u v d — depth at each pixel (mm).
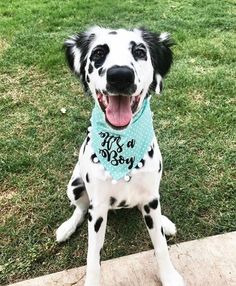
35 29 1167
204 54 983
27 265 523
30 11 1317
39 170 665
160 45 463
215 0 1374
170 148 695
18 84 896
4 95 859
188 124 749
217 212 583
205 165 660
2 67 956
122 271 501
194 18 1214
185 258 513
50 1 1418
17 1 1438
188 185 625
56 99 843
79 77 477
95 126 447
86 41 463
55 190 630
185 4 1345
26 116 793
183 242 533
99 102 429
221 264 503
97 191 454
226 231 557
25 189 633
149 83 433
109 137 434
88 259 469
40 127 761
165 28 1136
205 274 495
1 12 1315
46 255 537
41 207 603
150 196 467
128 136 430
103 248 544
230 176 638
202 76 888
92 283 470
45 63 953
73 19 1234
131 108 415
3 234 563
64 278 497
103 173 441
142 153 440
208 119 756
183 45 1027
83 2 1374
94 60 425
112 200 466
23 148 711
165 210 590
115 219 577
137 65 410
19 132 752
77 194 539
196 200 600
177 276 484
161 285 488
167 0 1390
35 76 921
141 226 568
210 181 632
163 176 641
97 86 419
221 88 849
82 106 817
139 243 549
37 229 570
